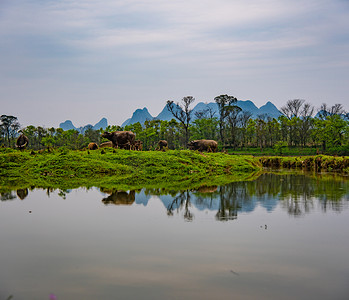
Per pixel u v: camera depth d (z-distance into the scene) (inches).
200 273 294.4
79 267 306.2
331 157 1535.4
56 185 852.6
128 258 327.6
